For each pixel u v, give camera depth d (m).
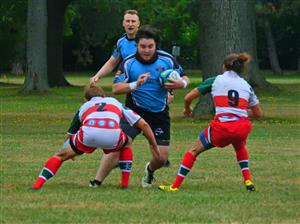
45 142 37.31
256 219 17.67
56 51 107.62
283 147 35.19
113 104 21.52
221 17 54.31
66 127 47.00
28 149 33.94
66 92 92.62
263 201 20.09
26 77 86.56
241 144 21.94
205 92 21.69
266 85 86.69
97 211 18.45
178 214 18.16
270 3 171.12
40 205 19.20
